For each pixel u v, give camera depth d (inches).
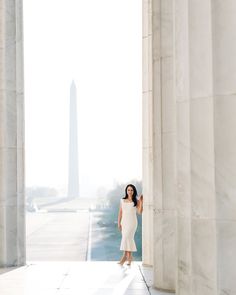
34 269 700.7
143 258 735.7
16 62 759.1
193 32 335.6
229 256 315.3
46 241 1406.3
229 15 317.4
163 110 549.0
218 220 318.0
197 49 333.1
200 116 331.0
